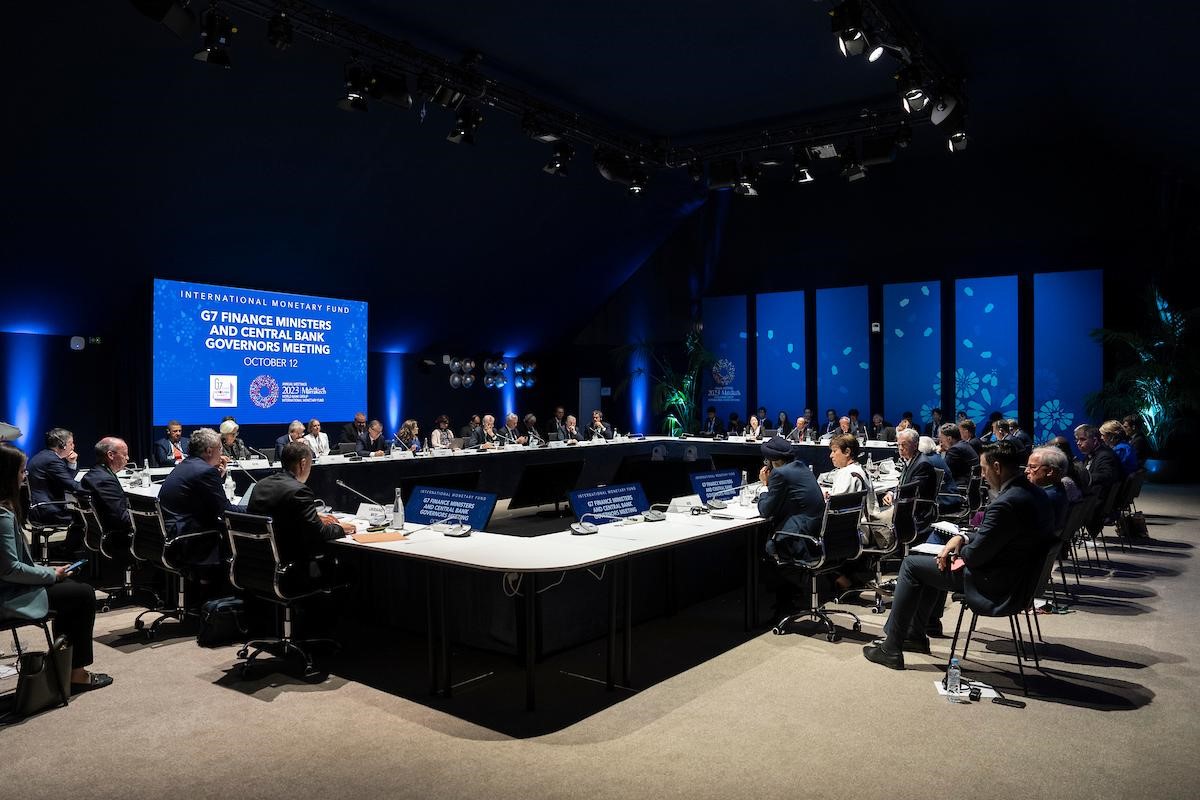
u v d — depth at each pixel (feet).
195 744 11.03
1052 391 43.04
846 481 17.28
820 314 50.39
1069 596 19.07
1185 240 40.88
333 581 14.51
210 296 35.45
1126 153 40.70
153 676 13.79
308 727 11.61
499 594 14.75
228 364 36.29
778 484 15.88
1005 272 45.55
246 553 13.71
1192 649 15.05
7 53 23.36
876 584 18.25
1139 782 9.83
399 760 10.51
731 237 54.13
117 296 33.68
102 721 11.85
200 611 15.92
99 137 27.25
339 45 25.93
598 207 45.96
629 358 56.03
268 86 28.89
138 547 16.01
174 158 29.53
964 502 20.38
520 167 39.45
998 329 44.47
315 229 36.14
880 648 14.37
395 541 14.01
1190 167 36.60
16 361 32.63
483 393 52.31
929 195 47.16
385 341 45.42
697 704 12.45
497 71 30.19
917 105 26.37
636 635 16.22
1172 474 40.78
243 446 31.14
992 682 13.35
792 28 26.58
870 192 49.06
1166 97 28.37
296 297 38.70
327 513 16.46
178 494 15.34
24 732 11.45
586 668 14.21
